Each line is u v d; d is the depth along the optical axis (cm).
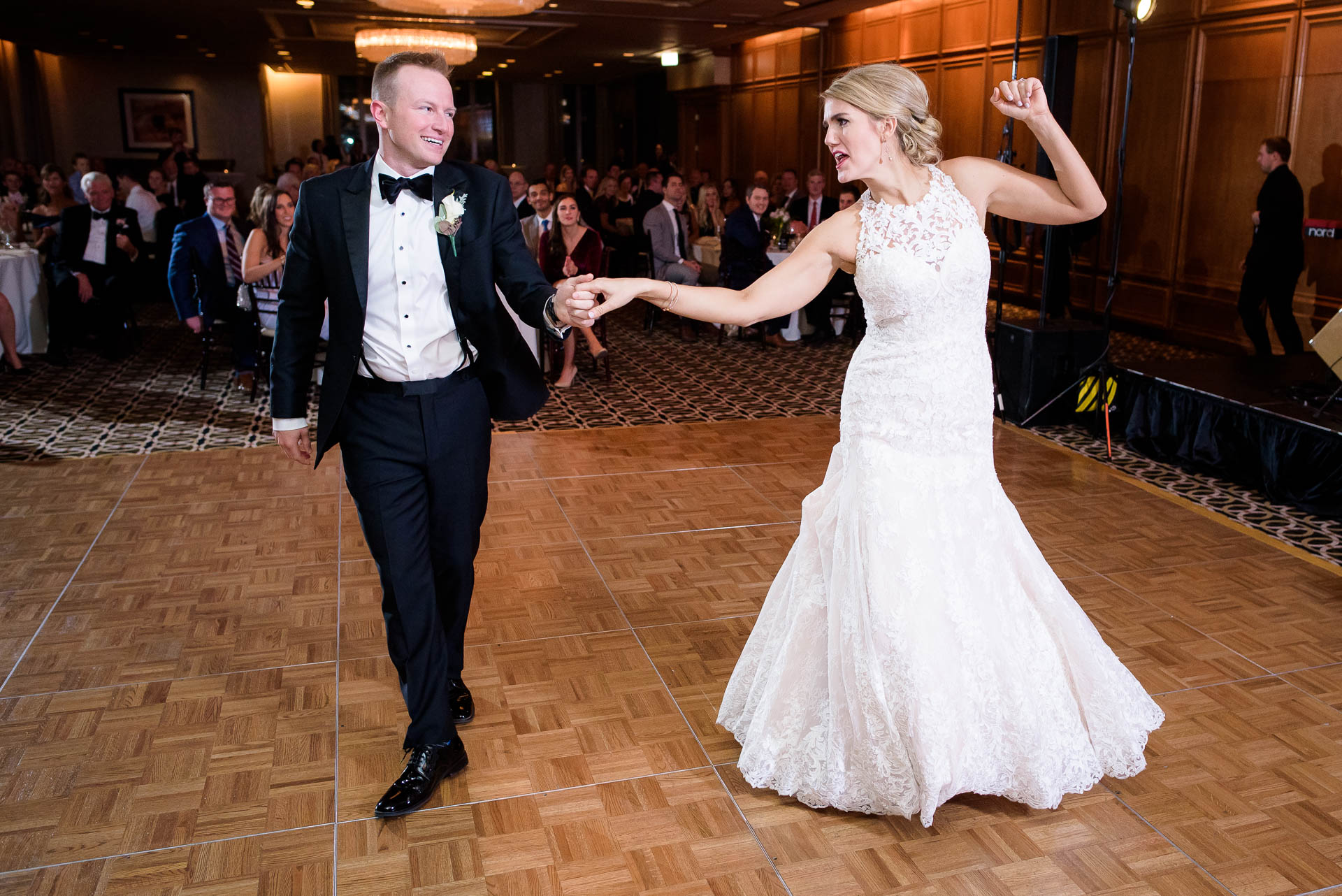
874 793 232
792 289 225
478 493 249
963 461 232
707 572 384
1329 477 441
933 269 218
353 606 353
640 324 982
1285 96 699
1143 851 226
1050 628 244
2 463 508
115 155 1936
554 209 679
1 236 776
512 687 299
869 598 227
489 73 2095
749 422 606
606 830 234
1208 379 529
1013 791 237
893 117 215
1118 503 459
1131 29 535
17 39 1590
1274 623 338
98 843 227
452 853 226
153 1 1138
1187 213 800
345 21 1296
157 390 677
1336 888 214
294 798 245
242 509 448
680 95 1836
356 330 229
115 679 300
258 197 646
